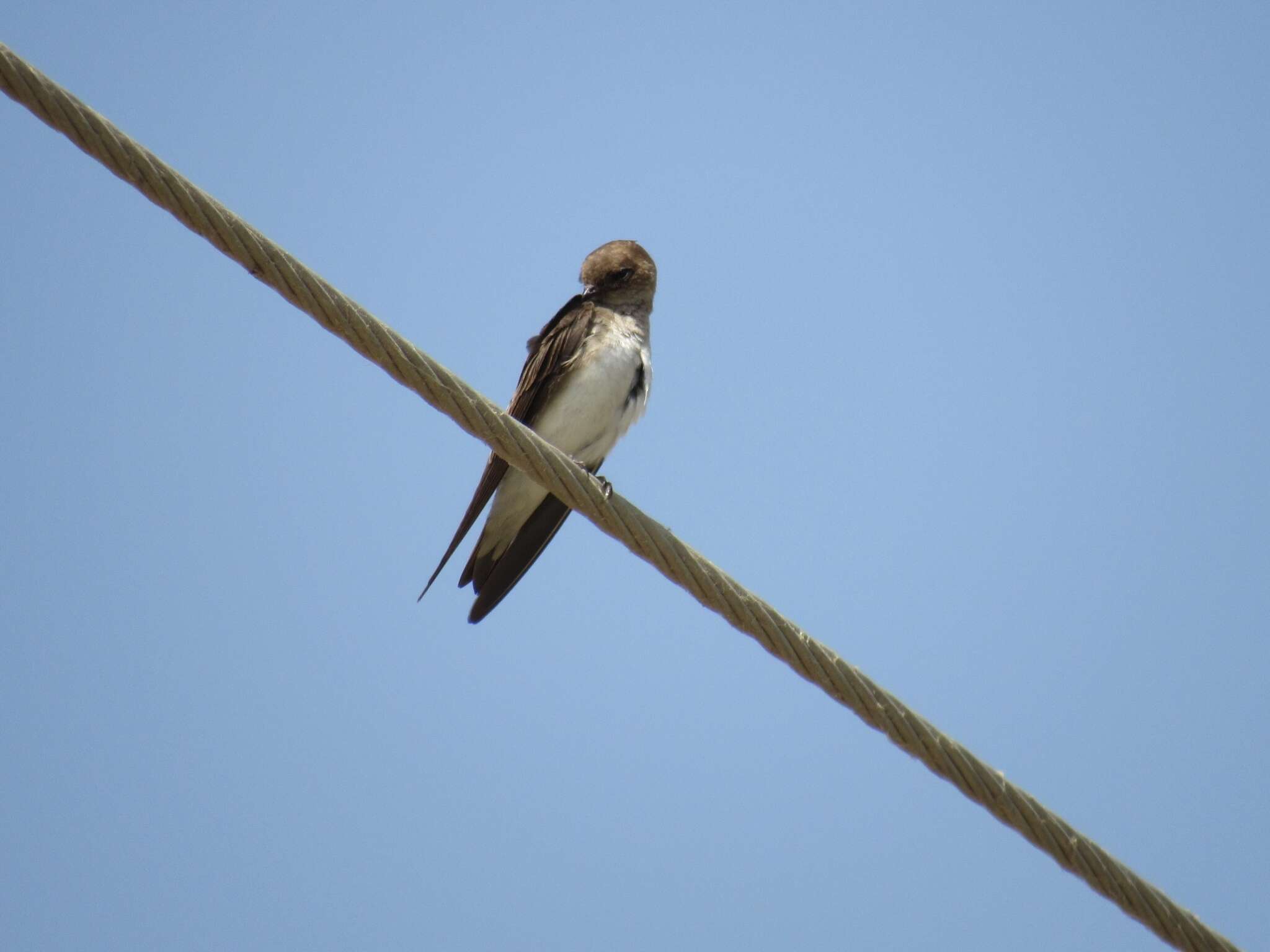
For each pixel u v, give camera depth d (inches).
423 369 416.2
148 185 374.3
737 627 439.5
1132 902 430.9
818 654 434.3
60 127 362.3
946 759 428.8
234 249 387.9
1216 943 434.6
